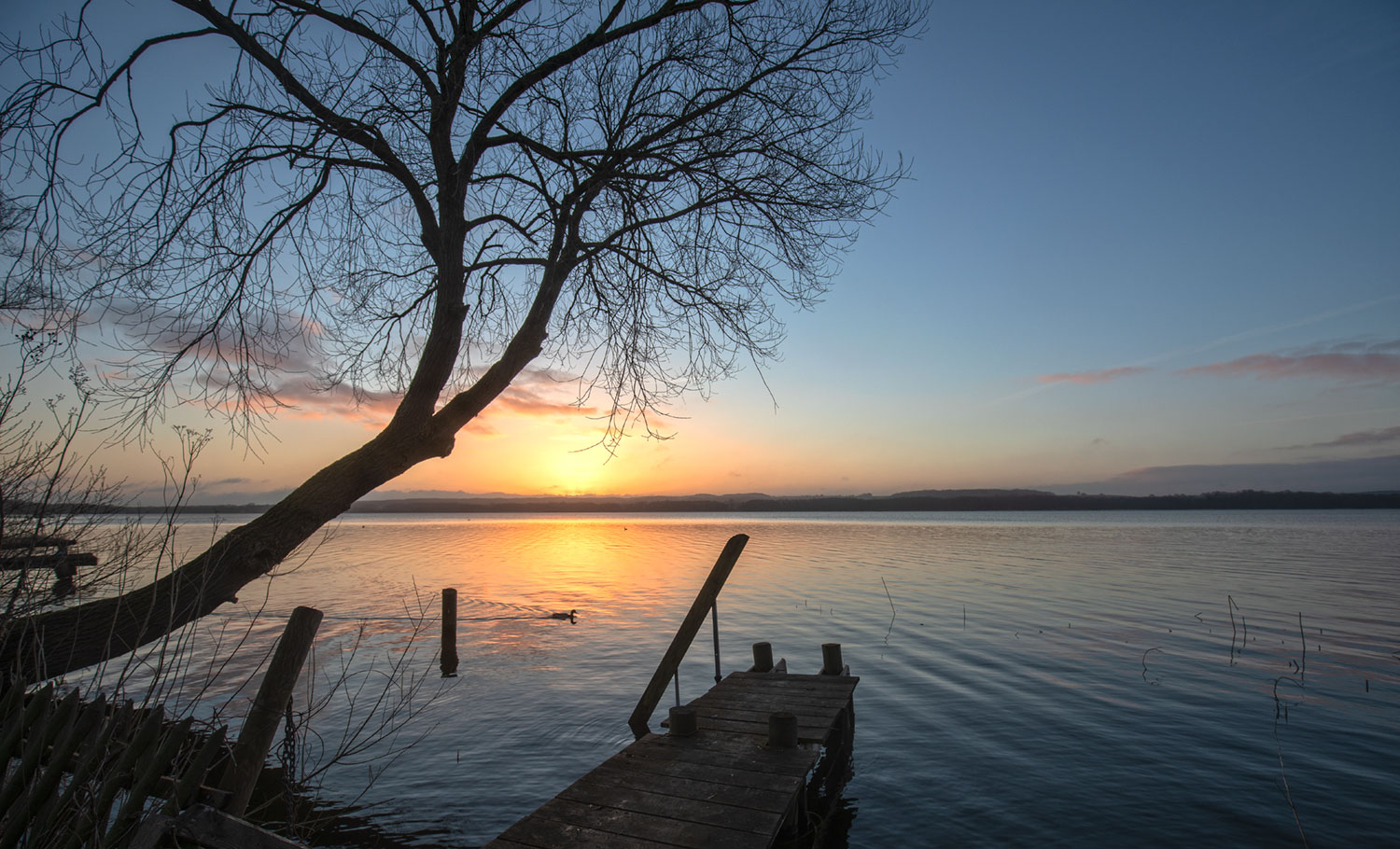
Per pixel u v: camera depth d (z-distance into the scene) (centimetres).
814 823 756
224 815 294
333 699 1187
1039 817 757
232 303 633
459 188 557
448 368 527
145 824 292
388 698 1211
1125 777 857
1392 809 761
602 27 584
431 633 1812
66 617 424
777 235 720
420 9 562
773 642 1680
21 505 426
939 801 802
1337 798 789
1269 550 4484
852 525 11338
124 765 321
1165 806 776
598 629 1889
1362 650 1497
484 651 1602
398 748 974
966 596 2383
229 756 367
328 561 4153
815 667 1422
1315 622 1817
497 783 866
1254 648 1527
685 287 719
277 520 461
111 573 455
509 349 554
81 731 332
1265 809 765
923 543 5678
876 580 2917
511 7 575
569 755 964
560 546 5947
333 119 554
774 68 675
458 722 1094
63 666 419
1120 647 1559
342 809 785
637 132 679
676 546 5881
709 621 1988
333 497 477
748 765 661
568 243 605
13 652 405
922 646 1602
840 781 866
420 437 505
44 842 319
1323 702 1141
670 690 1281
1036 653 1509
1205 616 1938
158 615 435
